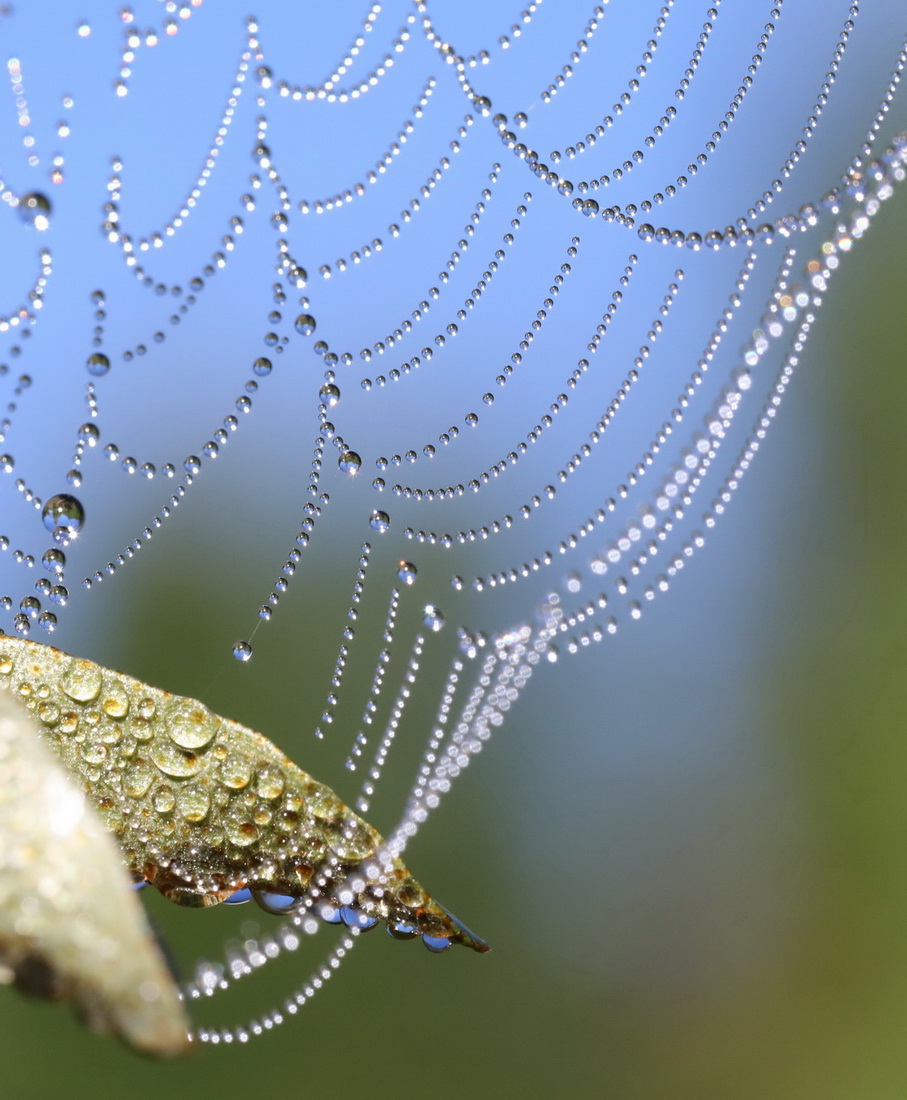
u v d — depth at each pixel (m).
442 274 0.44
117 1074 0.54
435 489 0.49
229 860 0.25
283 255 0.44
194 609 0.50
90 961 0.23
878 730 0.71
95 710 0.25
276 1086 0.56
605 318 0.45
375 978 0.60
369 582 0.54
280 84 0.43
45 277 0.38
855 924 0.69
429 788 0.29
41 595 0.32
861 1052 0.66
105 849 0.24
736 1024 0.65
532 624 0.30
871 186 0.29
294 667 0.53
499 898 0.64
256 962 0.27
